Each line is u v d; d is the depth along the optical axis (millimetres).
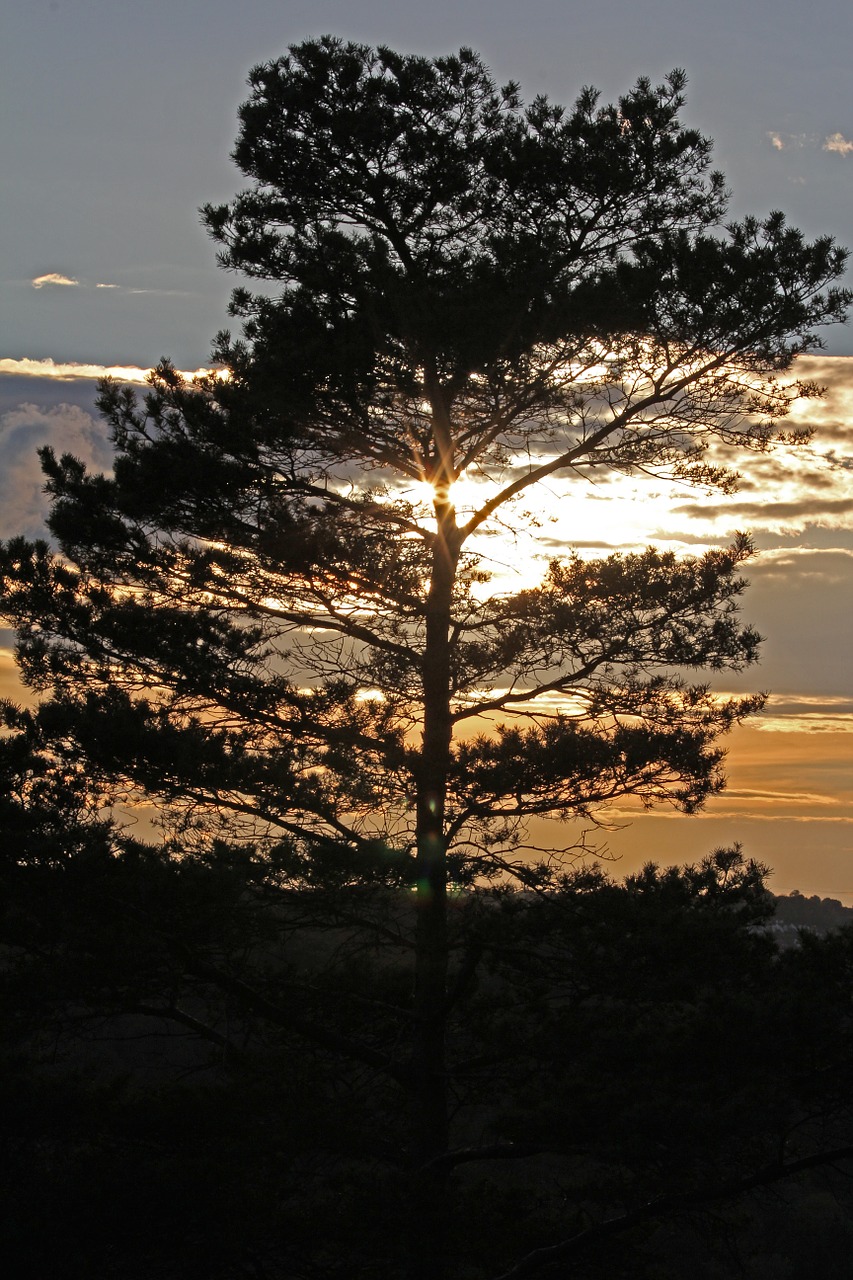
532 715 11664
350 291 11961
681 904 11367
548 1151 9992
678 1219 11695
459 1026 11930
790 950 10961
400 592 11625
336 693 11367
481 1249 10156
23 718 11242
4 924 10469
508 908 10516
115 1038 11297
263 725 12023
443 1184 10242
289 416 11578
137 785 11453
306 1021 11578
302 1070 11438
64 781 11219
